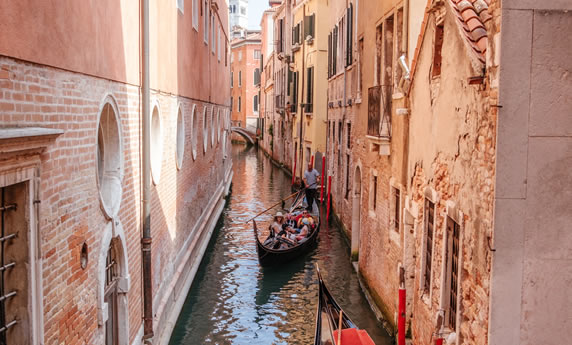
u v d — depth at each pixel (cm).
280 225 1614
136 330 797
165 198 1031
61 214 490
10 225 421
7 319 423
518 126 490
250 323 1104
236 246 1700
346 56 1747
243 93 6538
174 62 1144
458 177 612
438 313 670
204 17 1711
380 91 1035
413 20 903
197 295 1259
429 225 777
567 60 487
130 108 762
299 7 2930
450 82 648
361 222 1312
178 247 1196
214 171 2092
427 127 764
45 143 432
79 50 534
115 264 722
